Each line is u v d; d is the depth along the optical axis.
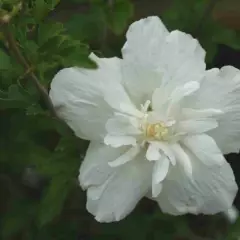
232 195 0.40
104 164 0.39
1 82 0.39
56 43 0.37
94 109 0.39
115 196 0.39
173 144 0.38
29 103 0.40
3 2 0.35
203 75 0.39
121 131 0.38
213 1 0.46
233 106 0.39
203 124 0.38
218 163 0.38
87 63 0.37
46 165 0.43
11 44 0.36
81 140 0.43
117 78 0.39
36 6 0.36
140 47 0.39
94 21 0.46
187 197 0.40
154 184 0.37
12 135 0.46
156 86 0.39
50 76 0.40
